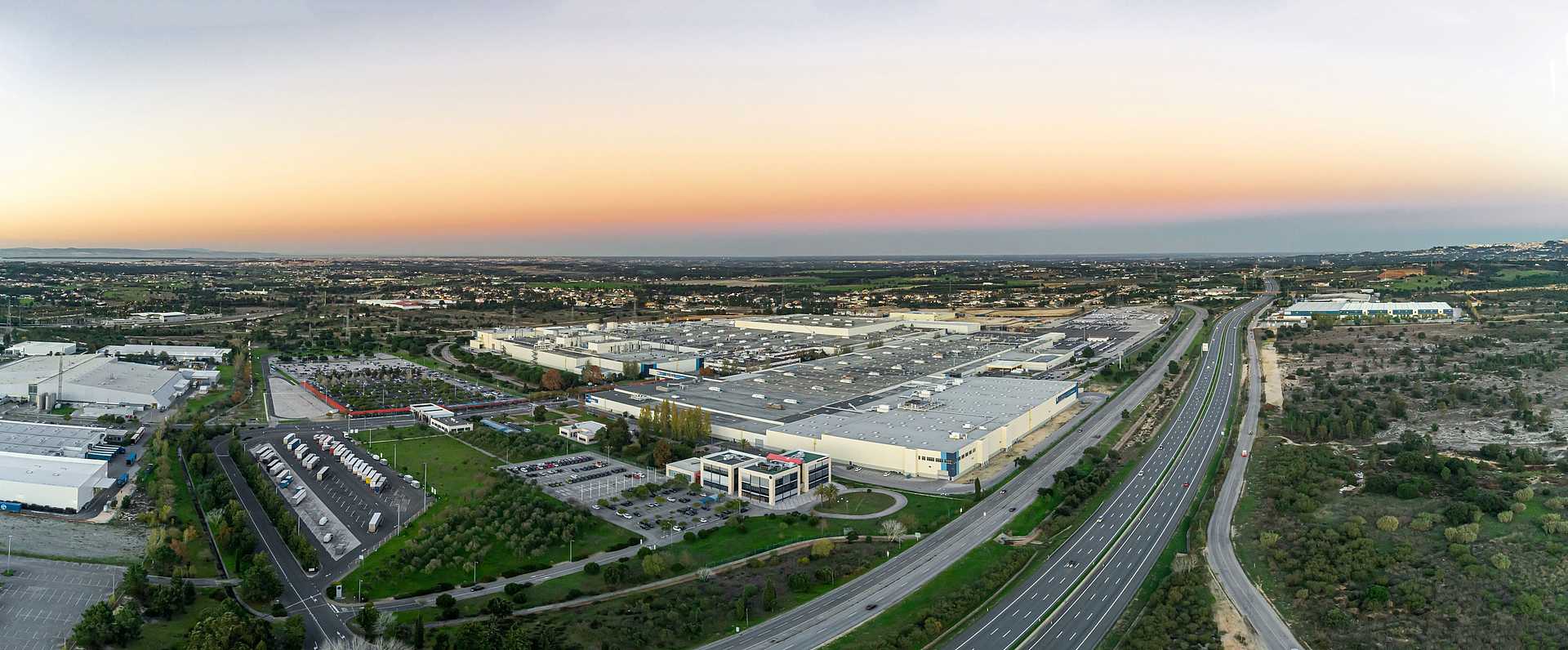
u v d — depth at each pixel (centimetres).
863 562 13112
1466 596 11275
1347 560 12644
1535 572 11600
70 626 10906
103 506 15625
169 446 19475
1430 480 15812
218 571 12875
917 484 17138
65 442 18950
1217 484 16900
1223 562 13238
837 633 10969
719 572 12975
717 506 15900
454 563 13075
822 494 16050
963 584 12469
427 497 16488
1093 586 12469
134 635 10425
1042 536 14375
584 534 14525
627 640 10688
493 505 15600
